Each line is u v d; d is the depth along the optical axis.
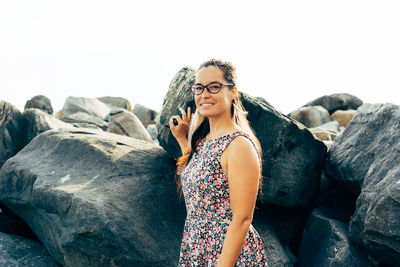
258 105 3.85
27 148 4.98
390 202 2.88
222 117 2.07
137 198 3.74
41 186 3.89
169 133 3.96
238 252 1.86
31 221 4.25
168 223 3.70
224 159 1.94
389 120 3.82
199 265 2.04
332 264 3.44
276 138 3.92
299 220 4.49
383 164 3.43
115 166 4.08
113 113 7.77
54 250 3.73
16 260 3.80
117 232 3.28
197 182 2.01
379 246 2.97
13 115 6.55
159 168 4.27
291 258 4.16
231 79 2.05
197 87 2.06
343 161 4.10
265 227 4.12
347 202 4.47
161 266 3.34
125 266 3.25
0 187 4.56
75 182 3.89
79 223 3.30
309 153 4.27
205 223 2.02
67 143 4.51
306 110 14.86
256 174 1.88
